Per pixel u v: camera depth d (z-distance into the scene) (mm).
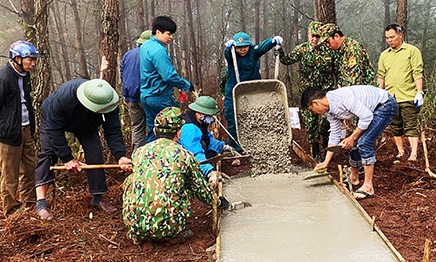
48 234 4137
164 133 3963
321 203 4566
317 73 5887
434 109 7418
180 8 21922
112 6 6844
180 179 3822
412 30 16969
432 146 6355
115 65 7055
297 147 6266
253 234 3961
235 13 19688
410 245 3705
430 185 4957
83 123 4566
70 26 20016
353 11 19656
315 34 5656
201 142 5242
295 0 16750
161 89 5504
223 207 4492
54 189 4734
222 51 15625
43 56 5793
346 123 7613
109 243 4047
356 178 5176
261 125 5918
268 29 19859
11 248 3938
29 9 8328
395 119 6020
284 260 3504
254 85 6113
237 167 6152
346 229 3955
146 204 3746
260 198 4832
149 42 5469
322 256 3531
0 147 4547
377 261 3416
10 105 4473
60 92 4336
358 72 5379
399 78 5855
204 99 5145
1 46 17922
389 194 4828
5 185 4656
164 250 3883
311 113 6000
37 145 5750
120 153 4641
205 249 3842
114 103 4348
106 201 4992
